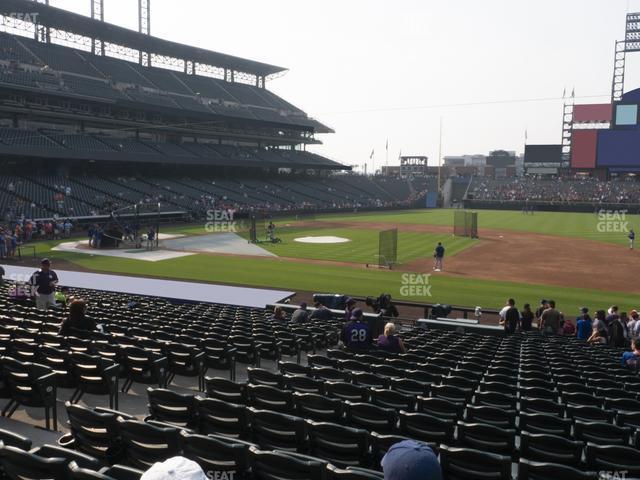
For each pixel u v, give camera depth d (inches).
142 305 772.0
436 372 457.7
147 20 3211.1
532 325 900.0
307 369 422.3
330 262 1503.4
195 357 422.6
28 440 216.8
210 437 244.4
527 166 4473.4
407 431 299.0
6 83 2091.5
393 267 1440.7
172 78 3383.4
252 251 1699.1
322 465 212.1
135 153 2645.2
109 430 250.4
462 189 4719.5
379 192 4461.1
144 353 400.5
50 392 316.5
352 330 550.3
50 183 2324.1
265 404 331.6
